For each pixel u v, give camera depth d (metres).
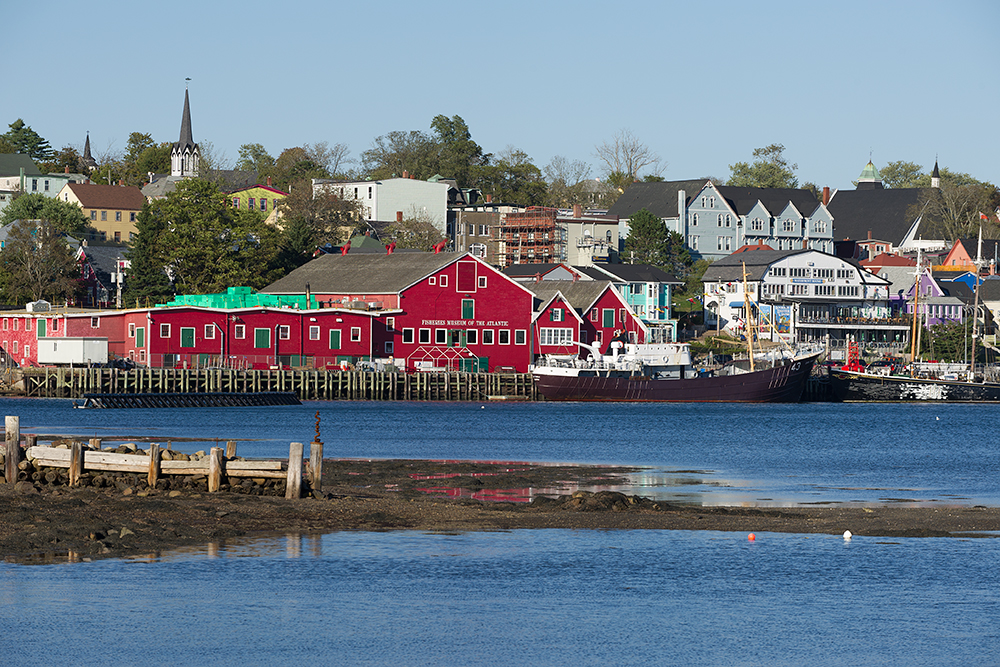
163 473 70.75
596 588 50.22
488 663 40.59
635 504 71.00
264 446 109.00
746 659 41.12
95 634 42.91
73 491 68.44
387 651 41.69
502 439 126.44
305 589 49.41
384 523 64.19
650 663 40.72
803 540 61.16
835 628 44.59
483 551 57.41
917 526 65.75
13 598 47.31
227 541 58.50
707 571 53.50
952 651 42.00
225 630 43.66
